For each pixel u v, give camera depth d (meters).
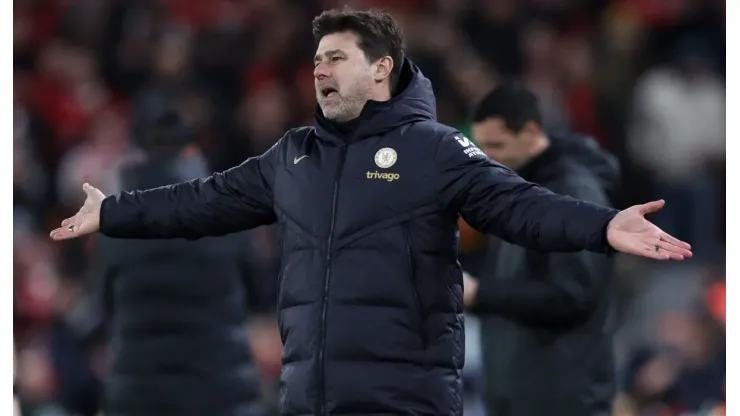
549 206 14.67
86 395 33.81
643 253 14.03
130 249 24.20
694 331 32.78
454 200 15.24
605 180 20.84
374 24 15.66
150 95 46.53
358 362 15.00
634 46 47.81
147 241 24.19
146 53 50.56
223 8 51.66
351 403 14.95
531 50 47.75
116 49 51.12
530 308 19.73
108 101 49.81
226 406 24.23
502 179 15.08
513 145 20.70
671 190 42.47
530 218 14.73
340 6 50.84
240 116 46.50
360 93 15.55
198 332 24.17
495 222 15.06
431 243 15.21
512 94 20.72
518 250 20.48
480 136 20.92
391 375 14.98
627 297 36.62
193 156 24.59
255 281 24.84
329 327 15.05
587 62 47.84
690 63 45.31
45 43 51.22
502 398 20.80
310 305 15.22
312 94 47.81
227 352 24.33
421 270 15.16
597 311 20.42
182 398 24.09
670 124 44.69
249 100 47.12
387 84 15.90
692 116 44.78
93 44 51.25
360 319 15.01
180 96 46.12
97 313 33.16
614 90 46.78
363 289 15.05
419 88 15.80
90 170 45.78
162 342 24.17
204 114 45.91
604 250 14.35
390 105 15.51
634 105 46.25
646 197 44.41
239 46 49.62
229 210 16.31
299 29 50.56
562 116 43.81
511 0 49.91
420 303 15.13
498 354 20.86
